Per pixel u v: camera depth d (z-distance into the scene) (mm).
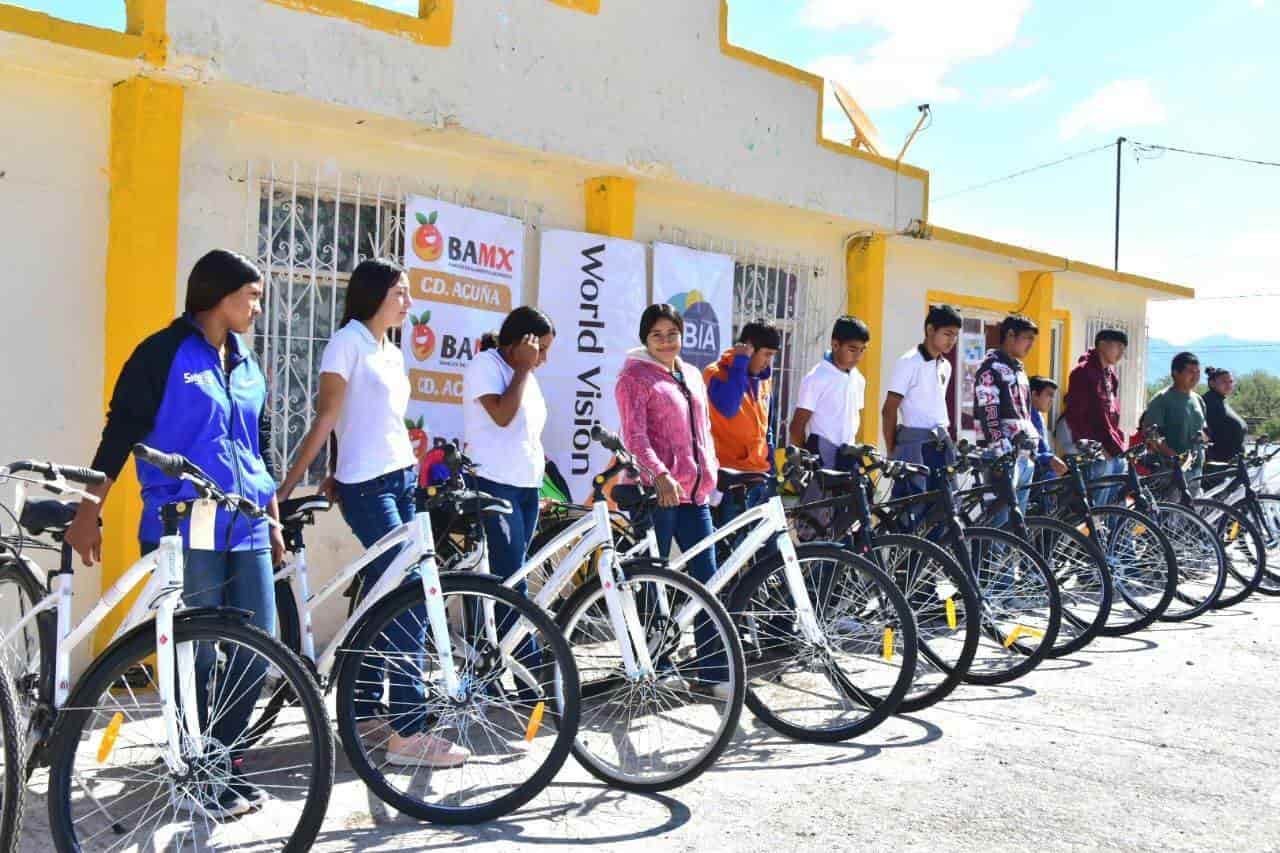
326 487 4184
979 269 10242
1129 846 3471
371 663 3713
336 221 5625
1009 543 5316
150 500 3406
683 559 4590
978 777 4047
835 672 4539
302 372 5562
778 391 8234
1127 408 12703
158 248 4766
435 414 5887
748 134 7180
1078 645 5840
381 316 4191
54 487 3117
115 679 3059
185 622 3082
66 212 4715
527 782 3586
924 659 5270
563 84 6047
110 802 3273
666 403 4812
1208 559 6984
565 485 6070
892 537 4906
